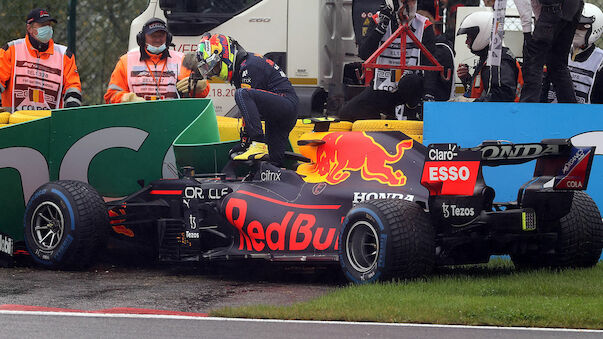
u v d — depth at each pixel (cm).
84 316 2038
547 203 2612
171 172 3166
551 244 2708
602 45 4338
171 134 3156
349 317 1995
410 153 2631
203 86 3709
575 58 3666
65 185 2942
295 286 2619
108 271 2956
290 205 2723
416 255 2406
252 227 2759
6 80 3759
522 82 3572
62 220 2906
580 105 3077
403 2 3291
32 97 3778
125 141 3139
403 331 1872
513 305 2061
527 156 2522
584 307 2045
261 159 2867
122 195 3145
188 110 3158
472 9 4172
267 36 3991
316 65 3941
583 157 2542
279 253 2705
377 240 2414
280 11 3975
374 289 2298
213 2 4066
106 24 4894
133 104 3130
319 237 2633
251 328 1902
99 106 3120
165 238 2941
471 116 3066
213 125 3197
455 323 1959
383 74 3481
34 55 3778
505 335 1841
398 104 3269
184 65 3750
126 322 1966
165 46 3719
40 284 2608
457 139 3062
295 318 2012
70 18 4350
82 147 3130
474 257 2619
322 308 2062
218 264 3095
